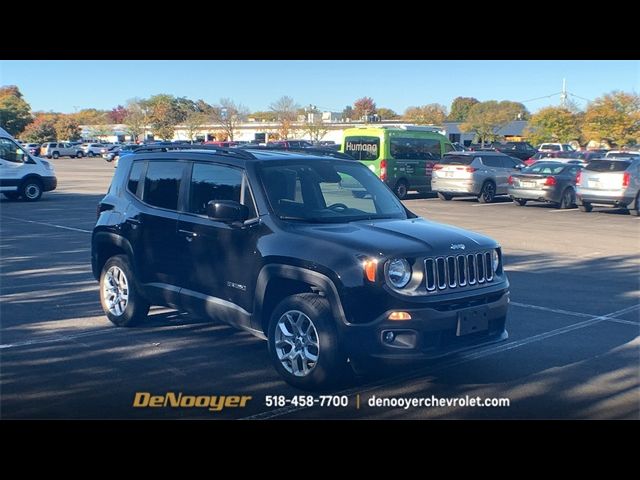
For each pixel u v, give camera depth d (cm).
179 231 720
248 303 654
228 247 670
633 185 2139
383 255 576
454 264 604
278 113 6600
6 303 925
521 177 2377
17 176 2355
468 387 632
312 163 714
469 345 604
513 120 7569
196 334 789
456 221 1916
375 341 572
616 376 666
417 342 573
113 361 693
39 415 558
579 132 6203
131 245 774
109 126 10888
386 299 571
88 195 2645
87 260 1236
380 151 2567
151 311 888
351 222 666
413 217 723
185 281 720
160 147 791
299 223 647
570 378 659
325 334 591
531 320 873
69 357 704
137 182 789
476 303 612
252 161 685
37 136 9556
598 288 1063
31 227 1681
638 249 1451
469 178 2477
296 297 612
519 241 1544
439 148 2742
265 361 698
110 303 824
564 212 2227
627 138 5412
